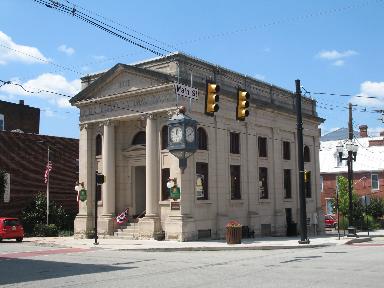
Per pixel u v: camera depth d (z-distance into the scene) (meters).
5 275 16.27
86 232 34.59
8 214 43.19
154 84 31.78
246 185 35.84
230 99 34.47
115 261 20.19
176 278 14.55
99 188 35.09
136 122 34.22
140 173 34.88
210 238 32.00
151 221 31.05
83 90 35.41
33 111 61.53
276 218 38.53
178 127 28.12
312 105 45.72
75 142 49.97
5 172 42.19
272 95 40.00
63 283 14.10
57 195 47.28
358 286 12.54
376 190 60.00
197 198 31.66
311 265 17.27
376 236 38.88
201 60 33.03
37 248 27.91
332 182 62.03
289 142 41.69
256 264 17.97
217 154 33.31
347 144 36.91
